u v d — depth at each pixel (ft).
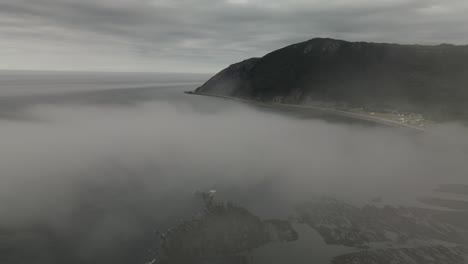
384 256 142.51
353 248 148.15
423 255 143.84
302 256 141.08
